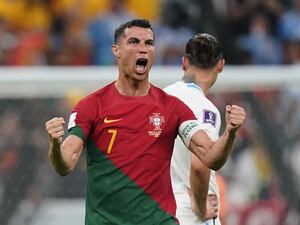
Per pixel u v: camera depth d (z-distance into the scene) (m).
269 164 20.94
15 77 20.16
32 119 20.19
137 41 13.63
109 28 32.47
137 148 13.57
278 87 21.17
